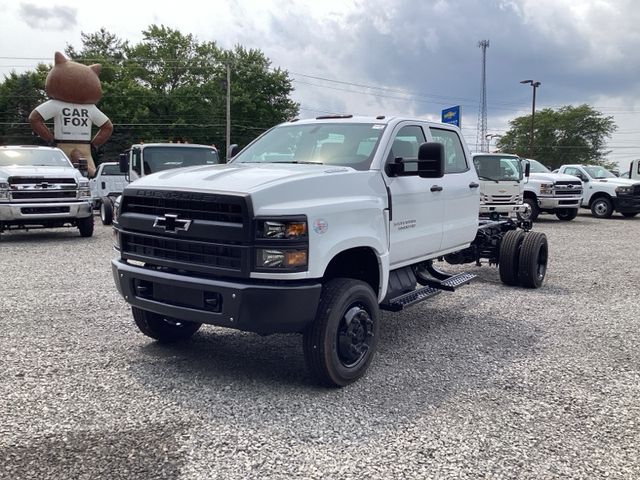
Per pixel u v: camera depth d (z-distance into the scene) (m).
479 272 10.41
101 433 3.80
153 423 3.97
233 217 4.26
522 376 5.06
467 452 3.66
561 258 12.20
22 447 3.60
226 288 4.23
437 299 8.16
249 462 3.47
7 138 66.19
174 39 62.34
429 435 3.88
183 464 3.43
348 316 4.63
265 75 62.69
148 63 62.22
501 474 3.41
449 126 6.83
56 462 3.43
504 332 6.49
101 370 4.96
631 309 7.68
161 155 14.67
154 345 5.68
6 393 4.42
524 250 8.76
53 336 5.90
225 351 5.56
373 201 4.99
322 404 4.35
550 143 94.38
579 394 4.68
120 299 7.54
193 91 59.16
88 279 8.86
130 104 58.12
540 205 20.55
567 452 3.70
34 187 12.83
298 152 5.70
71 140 27.47
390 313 7.32
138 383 4.68
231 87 59.28
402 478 3.33
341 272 5.14
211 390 4.57
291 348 5.70
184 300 4.52
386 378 4.94
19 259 10.79
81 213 13.50
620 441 3.87
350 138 5.61
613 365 5.41
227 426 3.94
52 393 4.44
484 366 5.31
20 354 5.32
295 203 4.35
